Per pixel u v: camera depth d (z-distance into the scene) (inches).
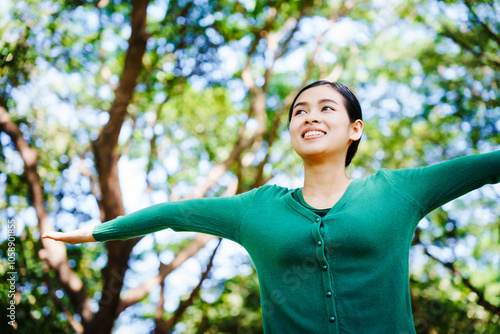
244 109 342.6
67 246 336.8
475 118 294.0
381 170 76.5
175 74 292.5
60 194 292.2
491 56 267.6
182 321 419.2
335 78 315.9
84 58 285.3
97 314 248.4
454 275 309.7
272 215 74.5
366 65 324.5
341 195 76.0
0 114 252.5
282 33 310.0
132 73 233.0
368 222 69.1
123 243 245.9
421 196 71.7
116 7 272.8
